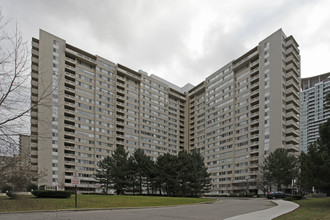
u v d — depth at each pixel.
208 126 102.69
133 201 26.20
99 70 88.06
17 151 14.61
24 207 17.62
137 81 101.50
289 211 18.16
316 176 23.80
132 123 95.69
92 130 82.06
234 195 71.81
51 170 67.94
